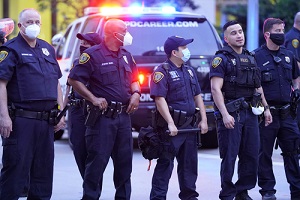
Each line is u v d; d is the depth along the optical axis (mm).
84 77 16984
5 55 15656
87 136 17219
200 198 19734
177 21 27797
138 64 26438
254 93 17891
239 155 18141
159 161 17484
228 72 17625
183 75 17547
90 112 16922
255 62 17891
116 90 17016
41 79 15945
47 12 53000
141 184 21922
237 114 17641
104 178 23047
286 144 19078
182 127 17328
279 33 18953
